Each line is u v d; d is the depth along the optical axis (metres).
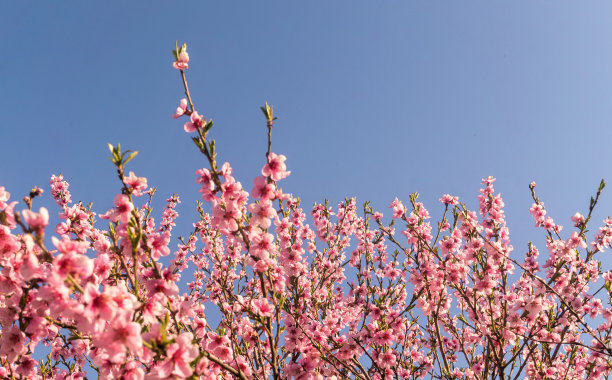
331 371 4.84
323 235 7.70
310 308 6.23
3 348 2.66
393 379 5.14
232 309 5.14
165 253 3.08
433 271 5.48
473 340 6.53
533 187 6.10
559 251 5.20
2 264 2.63
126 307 2.36
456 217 6.02
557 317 5.51
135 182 2.92
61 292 2.25
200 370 2.56
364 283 6.62
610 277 5.58
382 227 6.10
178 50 3.27
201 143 3.16
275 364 3.71
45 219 2.36
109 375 2.79
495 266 5.54
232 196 3.32
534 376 5.97
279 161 3.37
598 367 5.76
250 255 3.70
